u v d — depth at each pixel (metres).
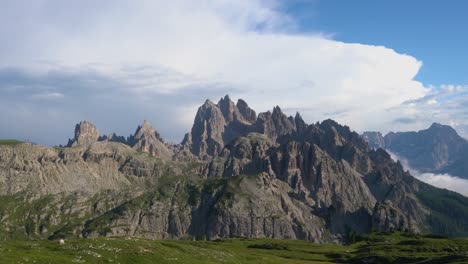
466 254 171.38
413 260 193.12
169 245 127.19
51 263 86.31
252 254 186.25
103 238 117.06
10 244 102.81
